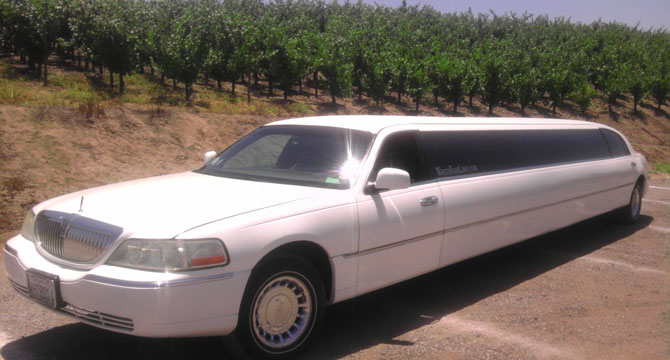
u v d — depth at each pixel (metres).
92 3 22.61
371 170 4.20
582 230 8.12
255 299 3.38
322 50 24.81
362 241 3.98
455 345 3.94
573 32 47.19
